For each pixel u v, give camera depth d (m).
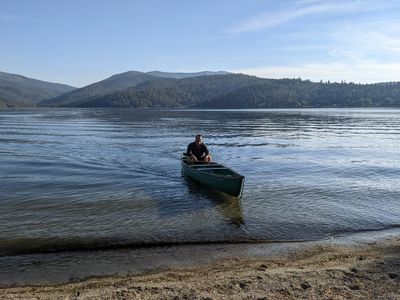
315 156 28.52
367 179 19.88
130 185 18.14
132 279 8.77
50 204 14.79
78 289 8.25
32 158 26.28
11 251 10.38
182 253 10.36
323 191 17.14
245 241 11.25
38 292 8.11
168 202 15.23
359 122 72.19
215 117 91.81
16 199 15.45
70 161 25.08
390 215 13.76
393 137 43.81
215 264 9.68
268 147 33.75
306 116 98.06
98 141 37.72
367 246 10.96
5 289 8.30
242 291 7.92
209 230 12.07
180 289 8.02
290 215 13.64
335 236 11.77
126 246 10.78
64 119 85.00
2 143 35.59
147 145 34.41
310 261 9.87
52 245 10.78
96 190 17.09
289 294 7.79
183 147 33.06
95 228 12.16
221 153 29.88
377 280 8.45
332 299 7.54
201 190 17.25
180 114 114.56
